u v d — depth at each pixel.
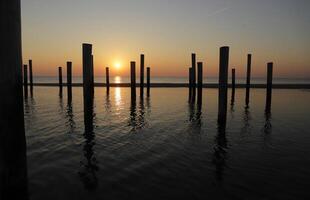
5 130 3.00
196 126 11.62
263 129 11.14
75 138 9.20
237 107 18.25
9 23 2.89
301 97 25.41
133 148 8.07
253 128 11.34
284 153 7.76
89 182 5.46
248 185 5.46
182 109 16.95
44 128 10.74
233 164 6.75
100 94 28.55
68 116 13.80
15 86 3.03
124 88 39.53
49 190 5.02
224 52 10.26
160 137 9.55
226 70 10.34
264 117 14.19
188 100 22.30
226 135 9.99
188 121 12.81
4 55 2.88
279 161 7.02
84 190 5.07
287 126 11.80
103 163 6.66
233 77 24.95
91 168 6.29
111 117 13.86
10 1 2.89
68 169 6.18
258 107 18.23
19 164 3.24
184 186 5.36
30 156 7.06
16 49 3.00
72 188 5.15
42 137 9.23
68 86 20.72
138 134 10.00
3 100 2.93
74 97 24.22
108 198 4.78
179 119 13.36
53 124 11.61
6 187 3.11
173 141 9.01
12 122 3.05
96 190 5.09
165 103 20.08
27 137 9.18
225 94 10.53
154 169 6.28
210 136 9.80
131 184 5.40
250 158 7.27
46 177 5.65
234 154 7.63
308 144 8.77
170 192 5.07
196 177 5.84
